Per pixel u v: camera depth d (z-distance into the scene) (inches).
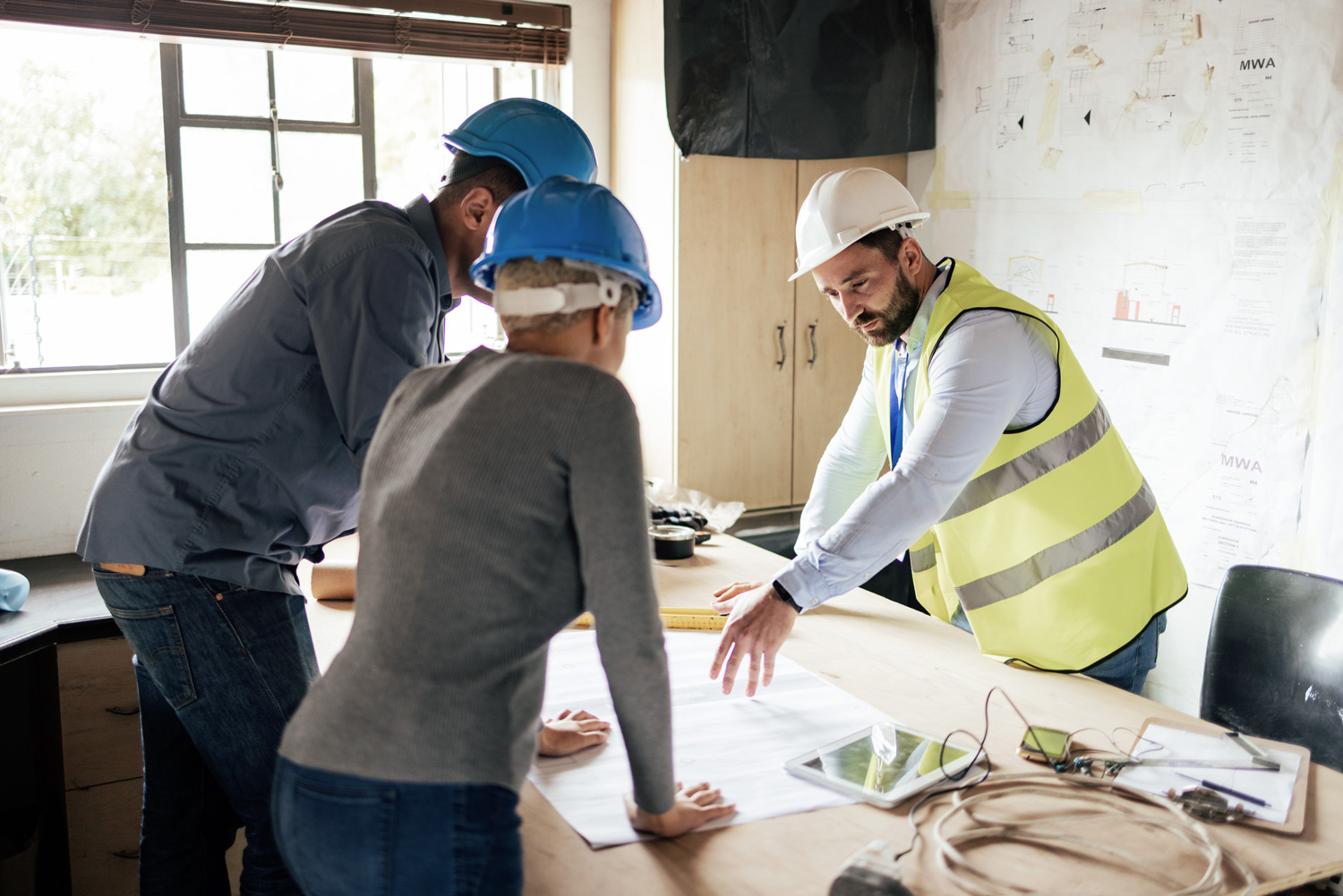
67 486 107.0
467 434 38.0
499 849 37.4
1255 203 99.4
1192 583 109.2
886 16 128.6
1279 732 69.6
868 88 128.9
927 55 132.0
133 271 111.4
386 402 54.7
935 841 44.6
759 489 134.2
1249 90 99.0
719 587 81.6
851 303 70.1
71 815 88.6
